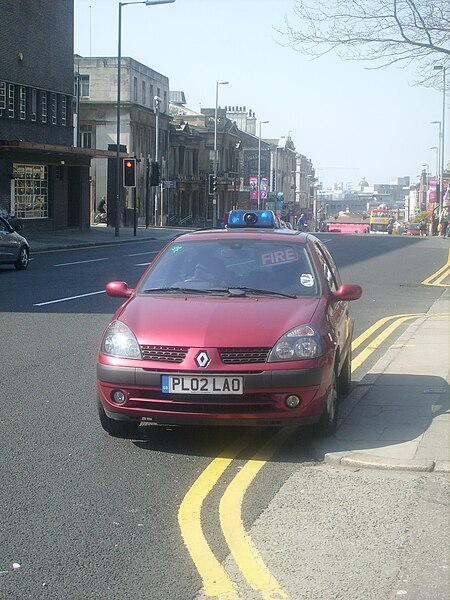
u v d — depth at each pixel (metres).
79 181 45.03
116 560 4.61
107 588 4.27
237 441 7.02
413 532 5.01
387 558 4.64
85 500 5.55
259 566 4.54
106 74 62.69
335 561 4.60
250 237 8.05
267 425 6.40
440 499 5.56
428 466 6.14
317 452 6.56
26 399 8.34
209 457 6.56
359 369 10.23
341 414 7.70
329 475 6.11
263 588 4.27
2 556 4.65
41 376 9.41
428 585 4.30
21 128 39.00
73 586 4.29
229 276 7.61
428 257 32.41
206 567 4.52
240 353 6.34
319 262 7.83
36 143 38.72
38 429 7.27
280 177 115.06
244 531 5.04
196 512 5.36
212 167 83.69
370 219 118.94
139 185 65.00
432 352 10.92
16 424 7.41
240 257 7.80
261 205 92.62
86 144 63.22
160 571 4.46
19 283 19.84
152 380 6.35
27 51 39.19
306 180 143.75
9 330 12.73
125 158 43.31
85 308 15.45
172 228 60.16
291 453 6.68
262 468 6.29
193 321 6.62
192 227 64.25
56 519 5.20
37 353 10.82
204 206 81.50
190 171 78.88
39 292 17.97
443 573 4.44
